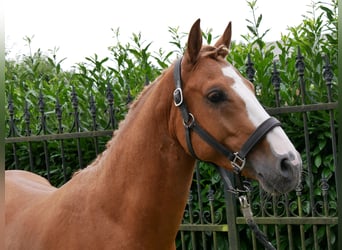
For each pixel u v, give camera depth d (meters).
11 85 4.76
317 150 3.12
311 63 3.29
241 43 4.11
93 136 3.46
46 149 3.76
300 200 3.05
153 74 3.88
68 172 4.00
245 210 2.03
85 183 2.14
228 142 1.84
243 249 3.41
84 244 2.00
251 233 3.31
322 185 3.00
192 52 1.93
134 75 3.93
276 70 2.99
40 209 2.28
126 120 2.12
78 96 4.00
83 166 3.94
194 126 1.91
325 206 2.99
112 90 3.63
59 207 2.14
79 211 2.07
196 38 1.92
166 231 2.01
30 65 5.02
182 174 1.99
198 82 1.90
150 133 2.00
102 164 2.12
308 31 3.51
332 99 2.95
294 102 3.24
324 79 2.97
